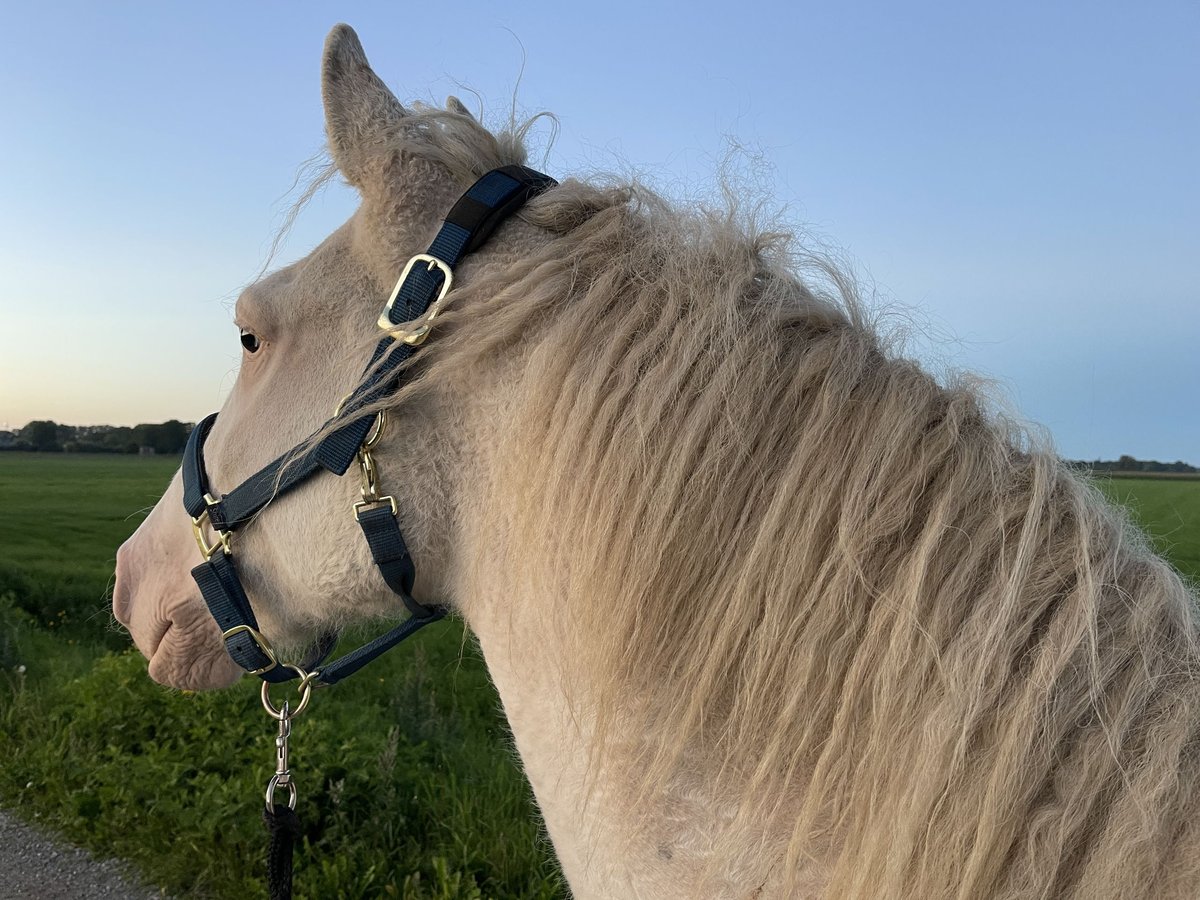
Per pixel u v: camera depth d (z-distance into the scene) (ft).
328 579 3.37
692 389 2.74
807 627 2.40
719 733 2.58
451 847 9.92
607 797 2.83
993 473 2.54
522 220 3.35
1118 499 3.05
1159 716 2.17
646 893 2.70
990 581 2.35
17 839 10.72
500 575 3.16
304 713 13.39
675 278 2.98
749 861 2.48
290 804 3.76
